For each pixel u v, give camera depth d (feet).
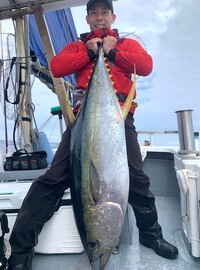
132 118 6.54
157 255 6.34
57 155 6.06
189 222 6.15
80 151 4.89
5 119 10.46
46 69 11.51
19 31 9.98
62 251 6.16
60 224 6.17
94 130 4.83
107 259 4.42
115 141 4.78
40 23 9.75
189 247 6.29
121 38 6.68
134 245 6.88
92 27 6.91
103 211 4.45
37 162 8.06
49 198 5.87
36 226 5.71
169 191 11.18
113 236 4.47
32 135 9.77
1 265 5.04
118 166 4.66
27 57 9.74
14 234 5.57
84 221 4.61
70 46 6.93
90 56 6.06
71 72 6.19
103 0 6.71
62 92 9.12
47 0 9.43
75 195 4.86
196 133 8.27
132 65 5.93
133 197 6.45
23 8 9.75
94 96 5.08
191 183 5.94
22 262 5.48
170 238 7.29
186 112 7.64
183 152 7.13
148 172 11.46
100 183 4.51
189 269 5.73
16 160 8.11
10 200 6.02
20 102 9.50
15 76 9.53
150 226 6.49
